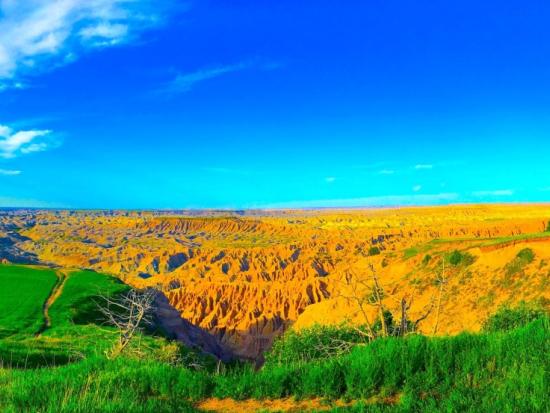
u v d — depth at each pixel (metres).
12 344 33.41
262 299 114.12
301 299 109.88
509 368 9.19
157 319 65.75
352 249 169.25
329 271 139.00
